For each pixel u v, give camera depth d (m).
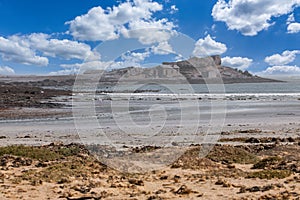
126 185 12.99
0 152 19.22
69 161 17.67
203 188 12.69
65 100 70.69
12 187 12.59
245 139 26.42
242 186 12.73
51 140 27.53
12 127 37.59
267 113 47.41
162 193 11.91
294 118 42.09
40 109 55.25
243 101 66.31
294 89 136.88
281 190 12.20
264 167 16.77
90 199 11.20
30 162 17.56
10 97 73.62
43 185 12.97
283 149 21.67
